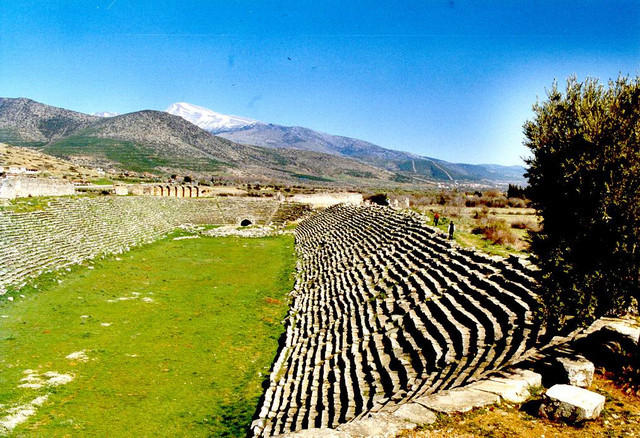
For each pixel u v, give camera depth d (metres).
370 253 33.03
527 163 11.95
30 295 25.12
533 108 11.95
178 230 58.62
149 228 52.31
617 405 8.86
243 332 23.53
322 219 58.50
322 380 16.33
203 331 23.30
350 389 14.73
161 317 24.92
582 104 10.87
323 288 29.70
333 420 13.04
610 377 9.98
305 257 42.97
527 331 13.15
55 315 23.17
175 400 16.17
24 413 14.26
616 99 10.35
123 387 16.81
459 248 23.86
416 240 29.86
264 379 18.17
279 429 13.78
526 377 10.03
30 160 109.38
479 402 9.05
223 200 72.50
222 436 14.02
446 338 15.16
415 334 16.81
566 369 9.75
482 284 18.31
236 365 19.48
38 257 29.81
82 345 20.05
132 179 120.50
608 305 10.78
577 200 10.59
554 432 7.98
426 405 8.99
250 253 46.66
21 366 17.41
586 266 10.73
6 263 26.64
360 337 19.12
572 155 10.75
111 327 22.62
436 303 18.56
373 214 46.00
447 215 44.72
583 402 8.30
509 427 8.16
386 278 25.55
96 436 13.57
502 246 25.55
